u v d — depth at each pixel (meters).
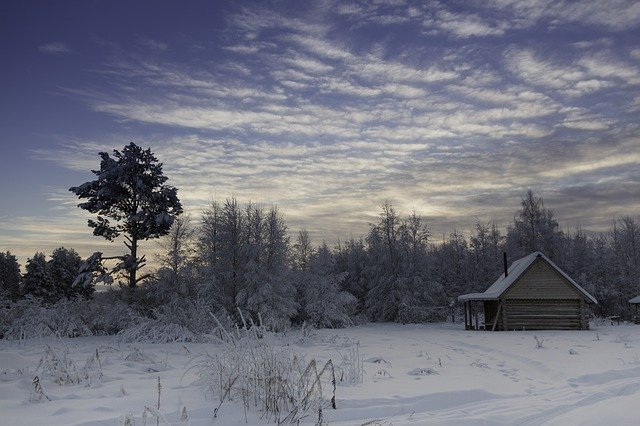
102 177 28.22
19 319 24.95
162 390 7.66
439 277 57.03
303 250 46.09
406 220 52.38
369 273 54.59
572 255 53.50
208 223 32.22
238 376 6.95
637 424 5.77
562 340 21.56
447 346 19.52
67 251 57.62
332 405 6.70
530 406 7.25
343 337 24.75
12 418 5.89
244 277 30.83
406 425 5.95
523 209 54.78
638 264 54.22
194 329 22.62
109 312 26.22
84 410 6.24
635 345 18.06
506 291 32.81
